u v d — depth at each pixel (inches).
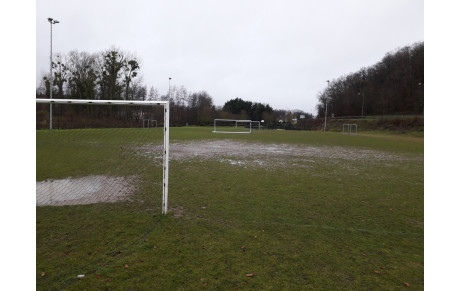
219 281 115.8
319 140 1045.8
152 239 154.7
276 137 1156.5
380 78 3152.1
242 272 123.2
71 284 112.1
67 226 172.4
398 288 115.2
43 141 547.2
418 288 115.3
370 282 119.2
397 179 348.2
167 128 193.0
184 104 2581.2
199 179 315.9
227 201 231.1
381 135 1758.1
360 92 3174.2
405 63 2893.7
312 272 125.3
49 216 190.5
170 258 134.1
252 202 230.2
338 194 265.7
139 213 198.2
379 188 296.5
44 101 189.0
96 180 299.9
